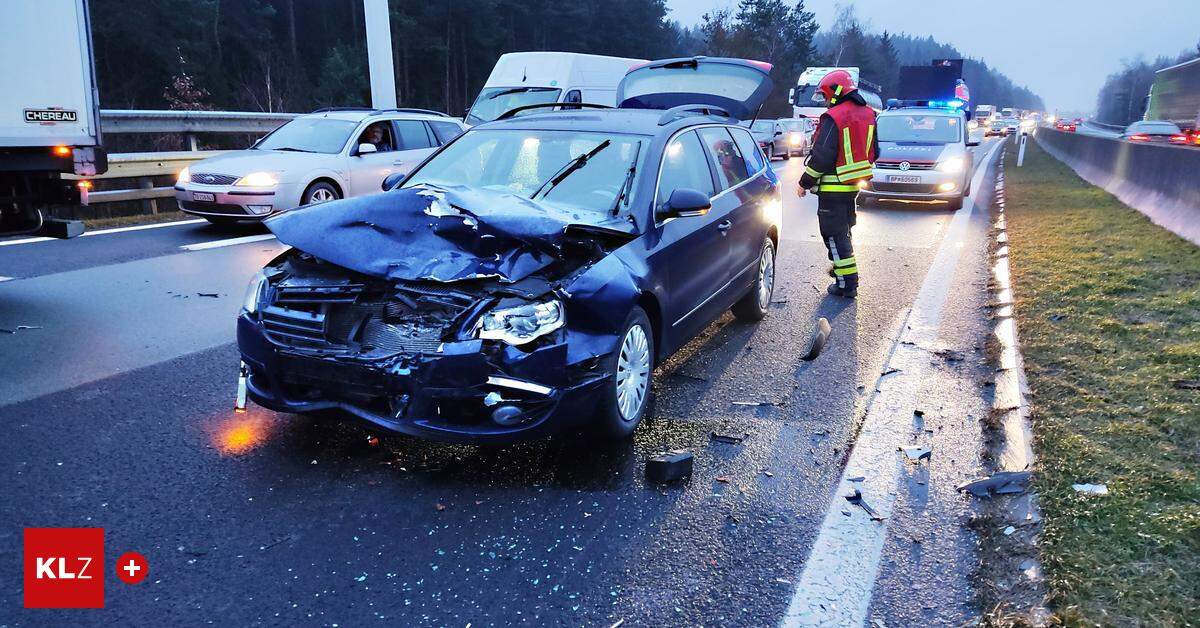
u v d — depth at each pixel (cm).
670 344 473
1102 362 502
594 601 281
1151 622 254
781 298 750
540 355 351
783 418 450
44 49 620
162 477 361
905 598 286
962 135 1472
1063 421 413
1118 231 1018
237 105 3556
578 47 5584
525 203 429
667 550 314
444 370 341
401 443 403
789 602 283
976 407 467
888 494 362
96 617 265
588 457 395
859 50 9162
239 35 3759
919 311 695
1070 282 731
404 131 1161
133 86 3338
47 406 439
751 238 617
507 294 359
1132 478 345
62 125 639
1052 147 3089
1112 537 301
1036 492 345
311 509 338
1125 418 412
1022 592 278
